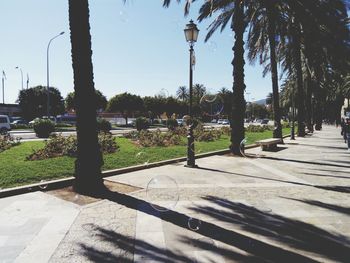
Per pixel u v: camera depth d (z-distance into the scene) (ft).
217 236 15.52
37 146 50.42
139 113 206.39
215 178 29.22
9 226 16.65
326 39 70.79
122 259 13.14
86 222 17.25
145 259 13.15
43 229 16.25
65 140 44.47
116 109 188.85
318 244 14.78
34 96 188.96
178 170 33.22
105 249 14.02
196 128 86.89
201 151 49.70
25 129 136.77
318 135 101.71
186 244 14.58
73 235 15.49
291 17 72.02
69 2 23.68
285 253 13.82
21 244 14.49
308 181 28.35
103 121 84.33
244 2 48.16
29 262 12.84
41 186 24.38
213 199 21.98
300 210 19.75
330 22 61.36
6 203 20.63
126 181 27.50
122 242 14.75
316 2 57.00
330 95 187.42
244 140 45.42
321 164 38.32
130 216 18.25
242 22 45.98
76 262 12.86
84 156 23.85
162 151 46.83
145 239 15.08
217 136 78.33
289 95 185.98
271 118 343.67
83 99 23.77
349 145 56.39
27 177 26.78
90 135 23.94
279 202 21.47
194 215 18.56
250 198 22.39
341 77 139.33
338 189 25.39
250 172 32.48
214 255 13.55
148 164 35.04
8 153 41.70
